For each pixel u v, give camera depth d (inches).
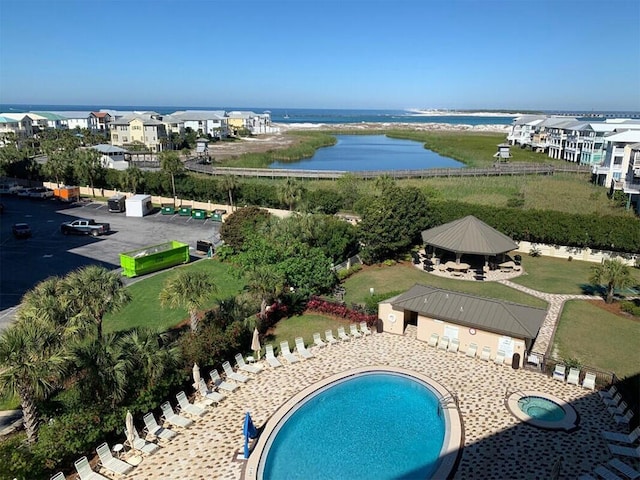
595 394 991.0
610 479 722.2
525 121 6614.2
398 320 1286.9
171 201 3137.3
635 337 1288.1
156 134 5551.2
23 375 716.7
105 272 1069.8
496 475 745.0
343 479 744.3
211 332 1101.1
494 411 925.8
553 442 828.6
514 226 2094.0
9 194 3324.3
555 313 1446.9
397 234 1961.1
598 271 1493.6
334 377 1047.6
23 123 6284.5
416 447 826.2
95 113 7559.1
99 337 956.6
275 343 1256.8
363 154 6461.6
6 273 1764.3
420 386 1026.7
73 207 3019.2
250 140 7637.8
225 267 1931.6
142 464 775.1
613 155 3201.3
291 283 1518.2
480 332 1159.6
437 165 5103.3
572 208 2719.0
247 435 783.7
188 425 877.8
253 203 2930.6
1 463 708.7
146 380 889.5
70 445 757.3
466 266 1834.4
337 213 2687.0
